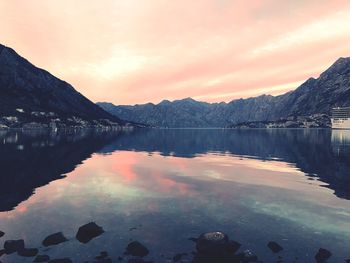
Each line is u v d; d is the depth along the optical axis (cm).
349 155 7581
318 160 6669
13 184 3853
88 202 3056
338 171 5094
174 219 2555
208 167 5650
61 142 12000
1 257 1792
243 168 5522
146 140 15862
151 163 6219
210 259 1817
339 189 3681
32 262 1744
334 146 10594
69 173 4756
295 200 3164
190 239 2122
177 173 4941
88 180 4206
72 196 3294
